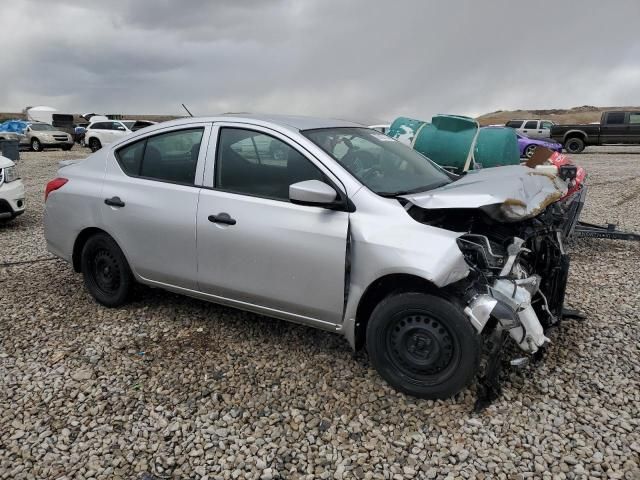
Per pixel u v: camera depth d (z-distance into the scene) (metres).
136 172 4.21
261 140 3.61
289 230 3.35
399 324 3.14
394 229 3.08
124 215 4.12
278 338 3.95
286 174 3.48
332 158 3.38
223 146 3.76
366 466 2.63
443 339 3.02
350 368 3.51
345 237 3.16
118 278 4.42
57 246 4.66
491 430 2.87
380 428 2.91
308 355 3.69
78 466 2.65
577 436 2.80
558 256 3.68
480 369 3.37
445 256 2.88
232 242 3.58
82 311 4.51
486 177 3.88
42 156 23.75
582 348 3.73
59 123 38.91
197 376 3.45
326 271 3.25
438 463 2.64
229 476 2.58
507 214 3.08
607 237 6.31
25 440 2.84
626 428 2.85
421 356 3.09
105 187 4.29
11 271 5.68
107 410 3.10
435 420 2.96
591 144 23.89
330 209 3.26
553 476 2.53
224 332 4.06
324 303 3.32
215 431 2.90
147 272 4.16
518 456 2.67
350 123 4.25
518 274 3.20
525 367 3.46
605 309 4.42
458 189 3.25
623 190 11.54
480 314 2.88
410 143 7.13
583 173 6.00
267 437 2.86
